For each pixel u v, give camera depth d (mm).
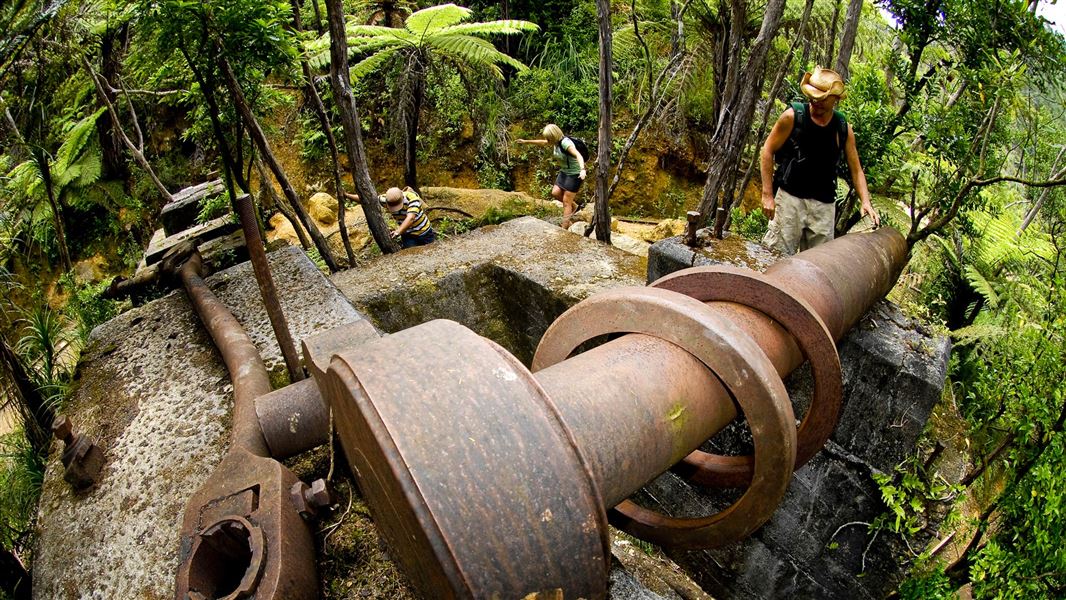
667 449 1775
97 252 9797
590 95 10406
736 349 1786
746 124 4672
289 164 10320
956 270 5688
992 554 2828
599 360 1834
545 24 10883
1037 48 3418
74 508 2461
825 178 3658
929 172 3885
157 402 2973
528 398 1406
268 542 1705
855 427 3068
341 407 1578
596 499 1377
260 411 2221
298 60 4332
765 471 1874
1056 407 2926
